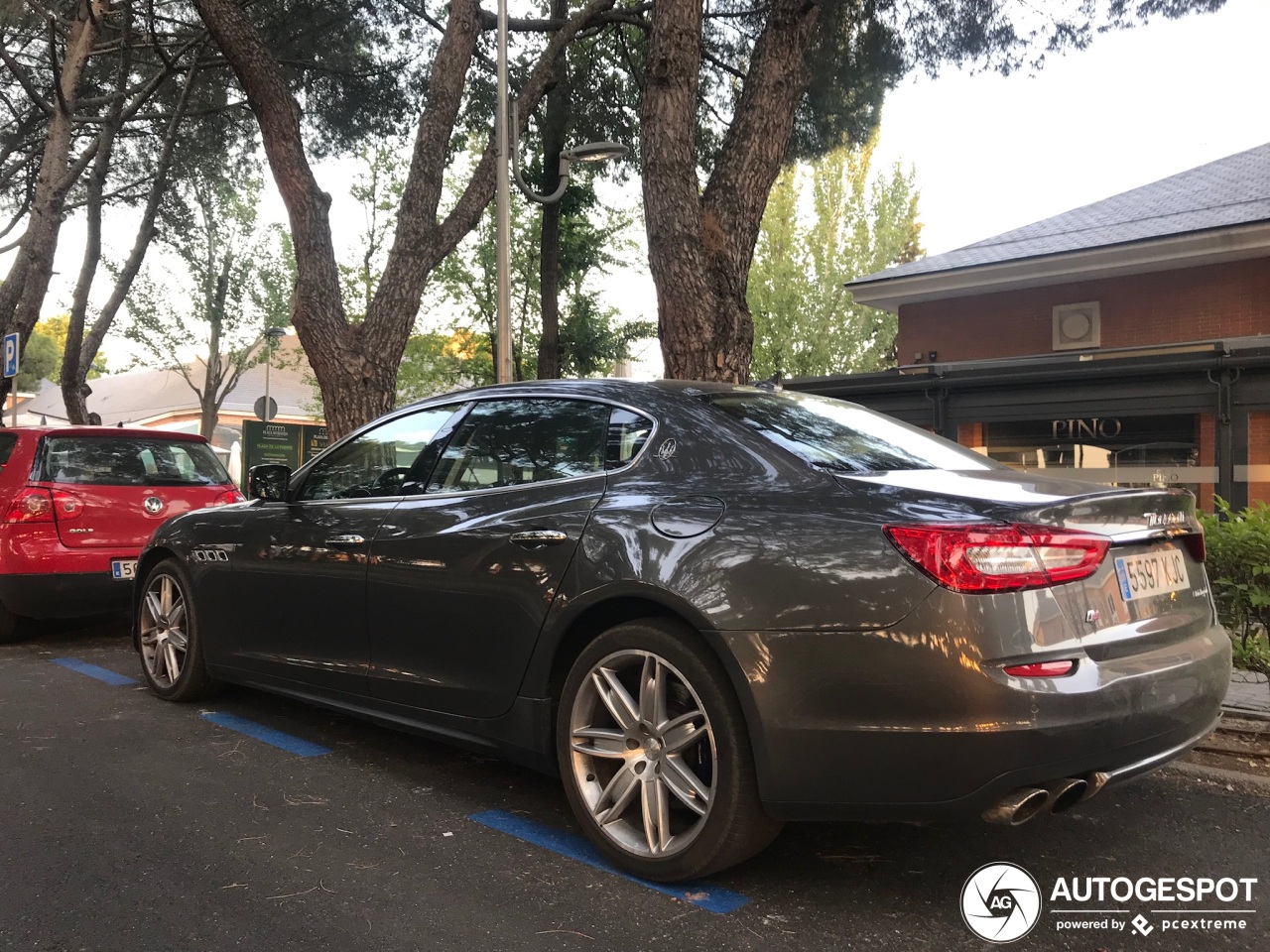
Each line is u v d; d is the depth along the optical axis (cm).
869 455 315
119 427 717
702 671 278
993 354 1490
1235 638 461
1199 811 359
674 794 292
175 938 259
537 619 324
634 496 314
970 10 1119
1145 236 1267
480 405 390
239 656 467
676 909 277
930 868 308
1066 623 255
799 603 263
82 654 670
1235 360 811
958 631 245
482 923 267
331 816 352
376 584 385
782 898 284
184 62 1528
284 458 2036
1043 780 246
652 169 711
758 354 3222
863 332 3191
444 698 360
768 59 732
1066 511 261
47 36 1562
